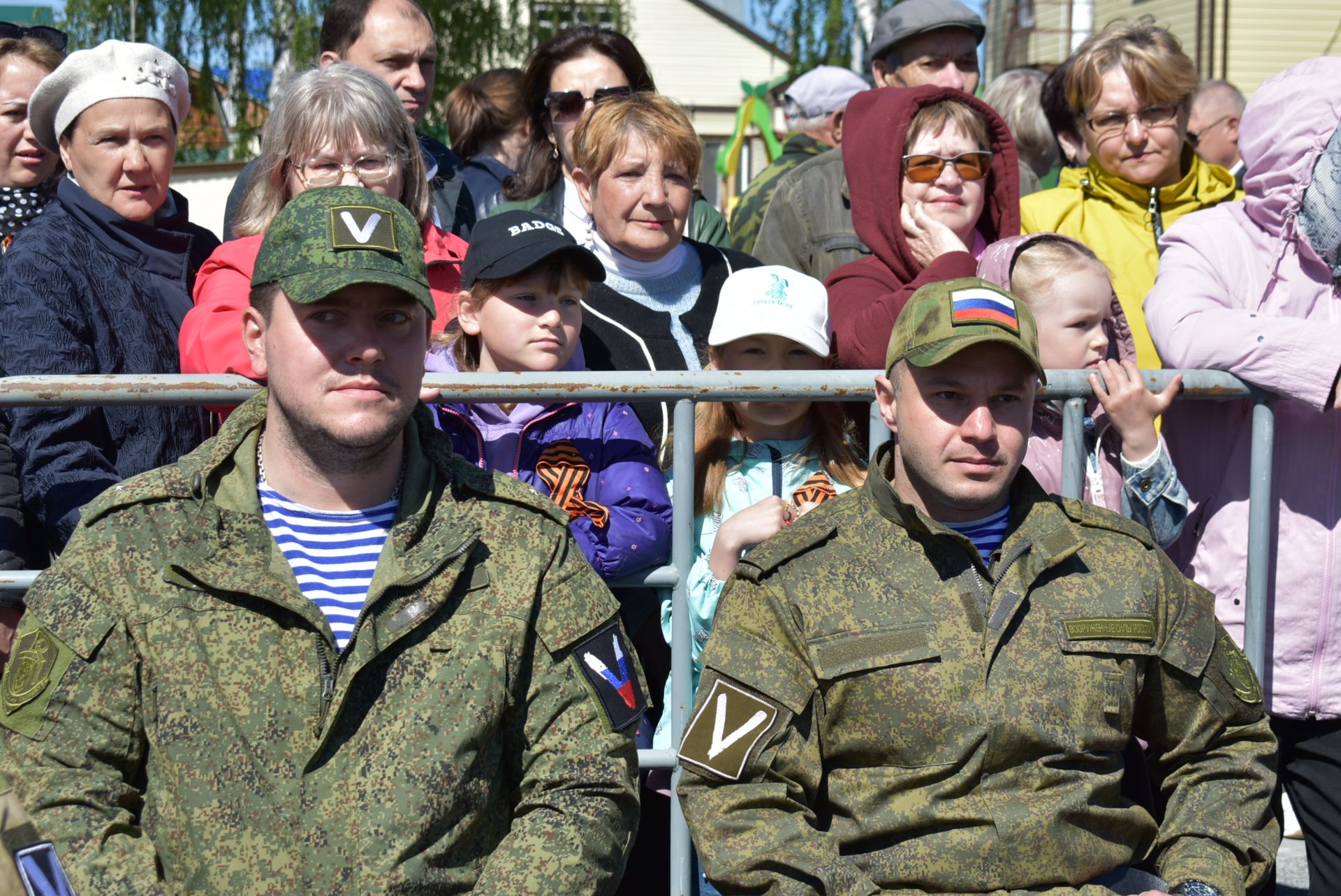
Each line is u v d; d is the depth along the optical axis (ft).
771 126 46.73
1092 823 7.41
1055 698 7.31
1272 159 9.86
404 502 6.77
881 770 7.34
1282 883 12.70
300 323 6.55
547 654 6.70
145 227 10.68
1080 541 7.63
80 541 6.51
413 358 6.75
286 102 10.34
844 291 11.71
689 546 9.20
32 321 9.92
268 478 6.82
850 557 7.57
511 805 6.81
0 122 13.00
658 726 9.50
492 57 46.60
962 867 7.18
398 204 6.86
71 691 6.30
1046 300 10.16
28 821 4.64
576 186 12.59
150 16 45.57
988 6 51.47
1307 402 9.18
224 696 6.27
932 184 11.70
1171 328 9.82
